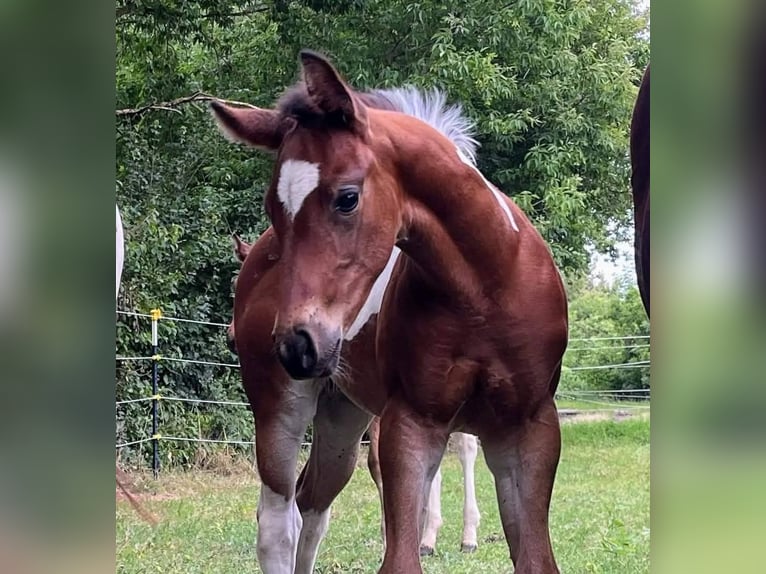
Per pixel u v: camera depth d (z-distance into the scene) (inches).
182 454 391.5
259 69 454.3
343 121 98.0
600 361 652.1
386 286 123.0
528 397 112.9
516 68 443.2
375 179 99.1
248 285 148.7
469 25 427.2
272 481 145.2
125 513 285.0
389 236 100.0
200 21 432.1
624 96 455.2
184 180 430.9
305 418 145.8
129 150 417.4
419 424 113.6
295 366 92.9
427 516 229.9
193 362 379.9
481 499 321.7
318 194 95.1
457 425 118.3
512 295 110.3
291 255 95.3
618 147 462.9
